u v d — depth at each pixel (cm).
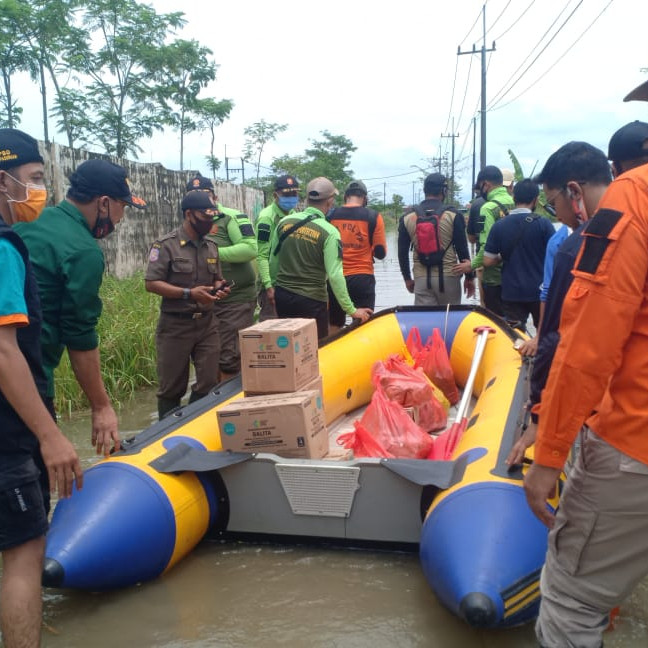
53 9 1984
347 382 551
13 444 240
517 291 662
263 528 371
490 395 452
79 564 303
